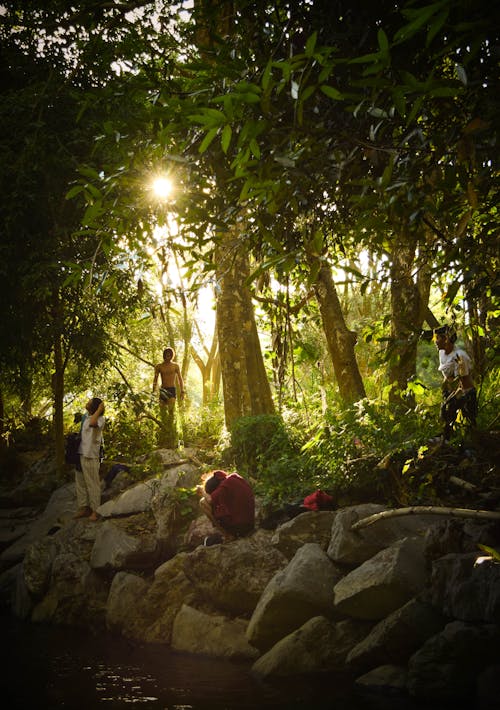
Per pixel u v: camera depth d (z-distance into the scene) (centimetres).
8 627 833
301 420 984
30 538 1082
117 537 882
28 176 953
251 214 285
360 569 599
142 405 1219
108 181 274
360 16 256
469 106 222
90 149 941
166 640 725
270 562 710
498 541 534
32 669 619
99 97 289
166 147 281
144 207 285
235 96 190
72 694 536
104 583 870
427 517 669
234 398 1143
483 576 489
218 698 516
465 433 684
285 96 254
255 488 879
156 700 514
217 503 775
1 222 1044
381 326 340
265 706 491
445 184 225
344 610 586
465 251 261
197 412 1540
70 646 719
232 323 1155
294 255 239
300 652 578
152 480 988
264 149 245
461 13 184
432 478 666
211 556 727
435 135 223
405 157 242
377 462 751
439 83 178
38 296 1025
